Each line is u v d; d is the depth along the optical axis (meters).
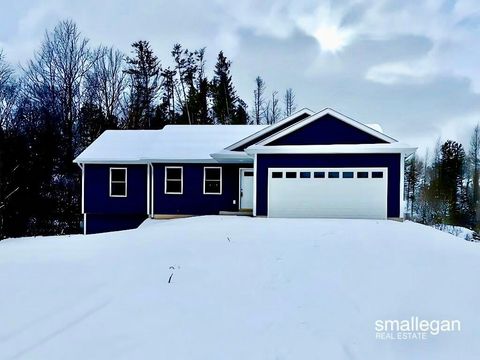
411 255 6.68
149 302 4.30
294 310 4.06
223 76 37.44
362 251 6.95
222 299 4.40
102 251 7.46
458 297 4.48
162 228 10.87
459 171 37.34
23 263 6.36
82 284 5.01
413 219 36.53
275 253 6.74
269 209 13.50
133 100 31.98
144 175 15.97
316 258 6.38
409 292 4.65
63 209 22.36
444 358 3.08
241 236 8.57
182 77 36.59
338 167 13.21
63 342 3.27
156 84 34.41
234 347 3.19
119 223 16.08
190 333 3.46
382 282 5.05
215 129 18.12
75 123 26.41
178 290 4.73
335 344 3.28
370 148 12.87
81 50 28.28
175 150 15.82
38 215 20.92
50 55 26.88
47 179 21.80
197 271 5.58
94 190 15.98
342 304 4.25
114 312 3.98
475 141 39.28
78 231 21.94
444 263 6.13
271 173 13.53
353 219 12.70
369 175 13.05
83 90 28.30
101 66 29.69
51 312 3.99
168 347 3.18
